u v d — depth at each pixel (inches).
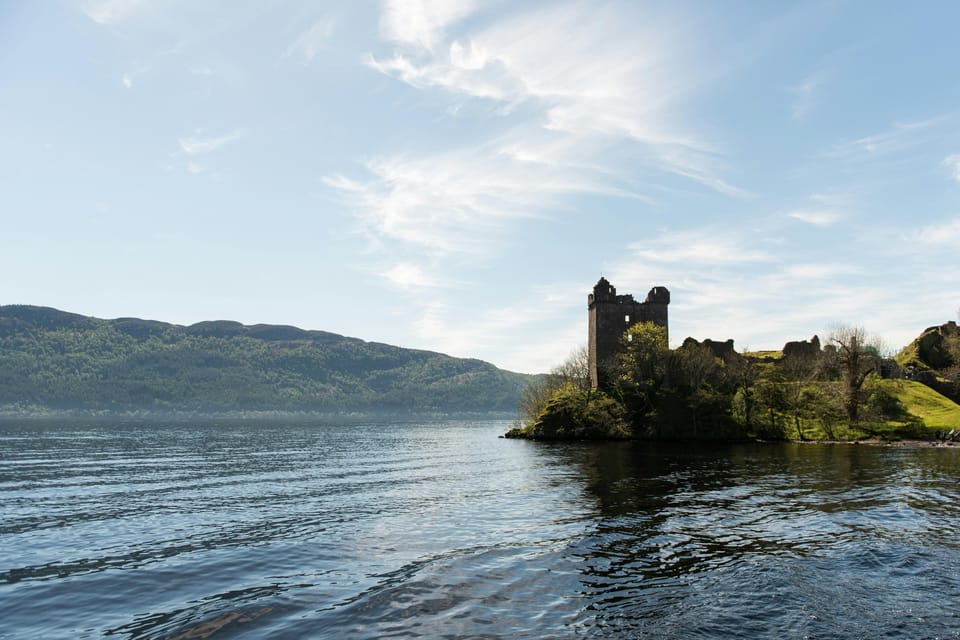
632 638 518.3
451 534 945.5
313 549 855.1
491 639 518.3
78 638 544.1
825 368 4126.5
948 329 4822.8
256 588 674.2
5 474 1846.7
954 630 530.9
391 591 645.9
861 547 825.5
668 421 3558.1
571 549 833.5
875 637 516.1
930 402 3762.3
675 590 650.2
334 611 589.6
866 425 3452.3
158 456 2524.6
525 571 725.9
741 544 858.8
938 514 1082.7
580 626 547.8
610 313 4266.7
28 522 1085.8
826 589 644.7
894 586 653.9
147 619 586.6
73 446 3063.5
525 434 4015.8
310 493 1430.9
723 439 3427.7
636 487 1461.6
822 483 1521.9
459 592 645.3
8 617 598.9
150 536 960.9
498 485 1537.9
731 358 4104.3
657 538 898.1
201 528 1018.7
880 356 4468.5
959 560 757.9
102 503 1295.5
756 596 624.4
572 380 4419.3
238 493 1439.5
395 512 1152.8
